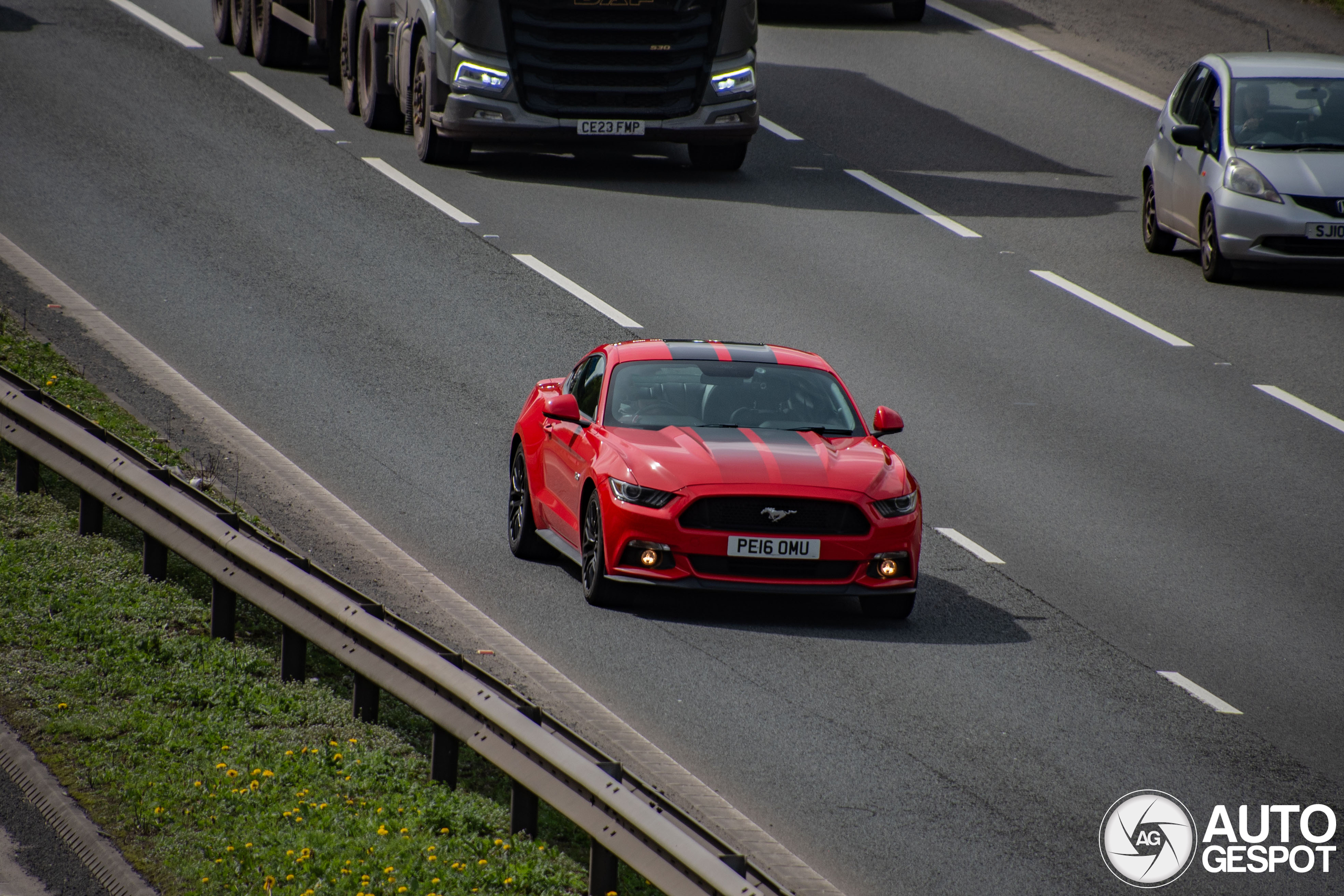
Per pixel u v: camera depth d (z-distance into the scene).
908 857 26.36
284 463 45.31
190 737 27.69
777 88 102.62
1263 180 70.25
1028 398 56.88
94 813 24.81
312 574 30.42
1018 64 110.88
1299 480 50.62
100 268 62.12
